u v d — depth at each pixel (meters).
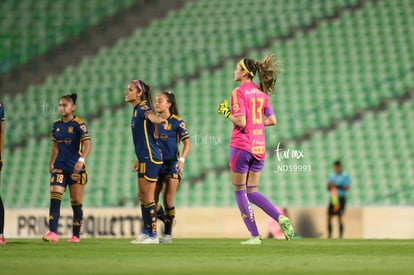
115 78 86.25
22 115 84.12
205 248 26.58
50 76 88.50
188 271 16.27
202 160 73.12
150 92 30.14
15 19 94.94
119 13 94.88
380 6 89.38
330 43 86.06
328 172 70.50
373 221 50.47
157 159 29.75
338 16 89.31
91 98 83.81
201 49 88.00
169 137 34.16
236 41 88.12
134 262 18.92
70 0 96.31
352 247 28.42
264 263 18.86
